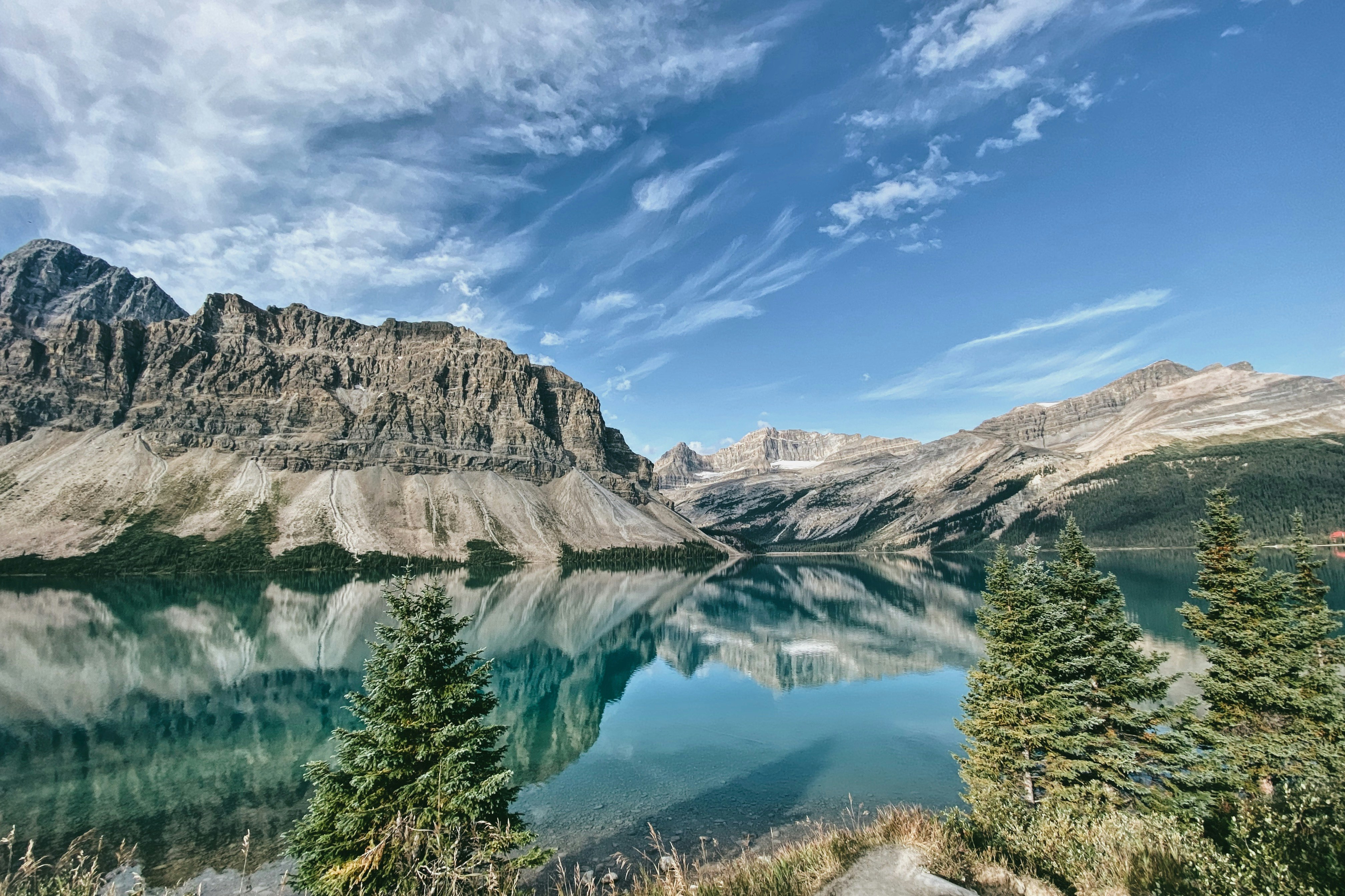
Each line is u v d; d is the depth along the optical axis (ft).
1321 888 33.71
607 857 99.50
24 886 50.55
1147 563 626.23
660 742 158.40
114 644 269.44
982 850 44.62
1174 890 36.52
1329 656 86.89
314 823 57.88
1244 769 81.61
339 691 202.49
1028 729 83.10
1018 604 91.15
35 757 143.23
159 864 96.48
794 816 113.70
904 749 149.48
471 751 59.62
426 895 43.98
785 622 361.30
